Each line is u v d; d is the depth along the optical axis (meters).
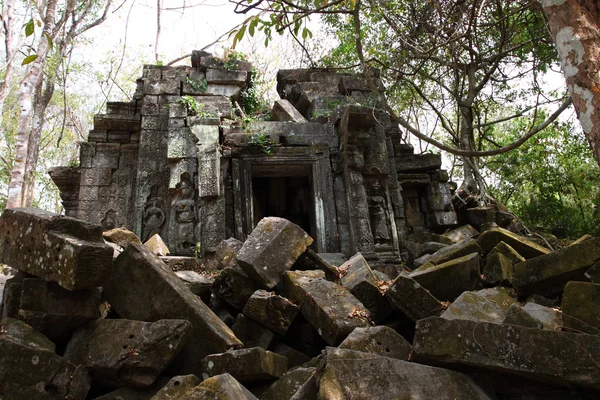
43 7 14.77
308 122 12.45
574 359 3.14
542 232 12.38
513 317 3.73
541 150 16.53
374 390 3.19
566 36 3.72
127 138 13.15
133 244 4.92
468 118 12.34
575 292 3.92
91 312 4.49
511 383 3.51
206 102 12.09
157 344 4.04
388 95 12.64
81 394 4.00
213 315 4.81
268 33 5.80
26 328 4.18
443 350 3.52
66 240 4.33
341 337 4.68
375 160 11.89
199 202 10.72
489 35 11.61
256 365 3.83
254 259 5.75
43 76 17.28
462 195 13.42
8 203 12.59
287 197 13.81
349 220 11.08
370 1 7.84
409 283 5.06
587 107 3.52
